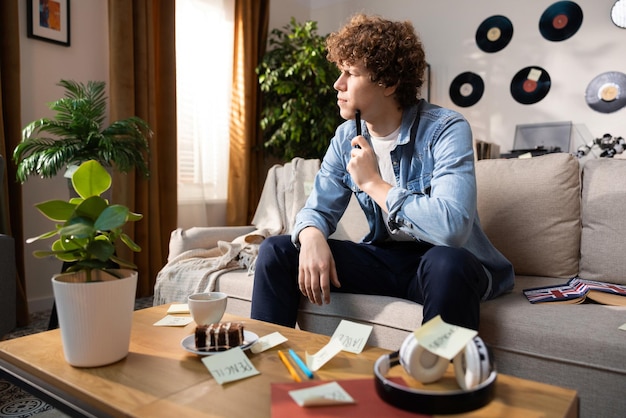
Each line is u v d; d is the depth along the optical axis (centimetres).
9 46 228
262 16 376
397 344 119
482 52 390
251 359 79
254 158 369
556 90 360
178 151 322
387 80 117
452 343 62
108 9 267
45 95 255
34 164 212
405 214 105
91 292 73
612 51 337
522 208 158
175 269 178
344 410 57
